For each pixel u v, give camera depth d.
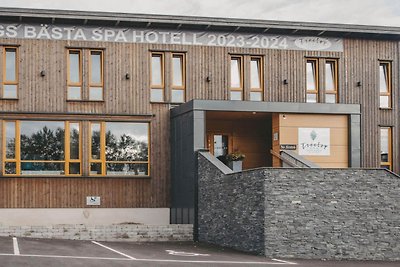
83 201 25.77
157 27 26.72
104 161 26.09
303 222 19.28
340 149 25.56
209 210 22.59
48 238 21.98
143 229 22.89
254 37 27.47
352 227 19.61
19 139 25.53
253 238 19.58
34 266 15.20
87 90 26.12
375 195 19.88
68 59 26.14
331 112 25.44
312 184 19.45
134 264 16.12
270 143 28.78
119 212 26.00
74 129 26.00
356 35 28.36
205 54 27.06
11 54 25.84
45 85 25.81
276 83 27.55
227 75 27.17
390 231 19.88
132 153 26.38
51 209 25.50
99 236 22.48
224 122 28.38
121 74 26.41
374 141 28.41
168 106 26.69
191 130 24.14
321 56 28.03
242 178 20.34
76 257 16.97
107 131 26.25
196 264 16.59
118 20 25.97
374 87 28.58
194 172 23.70
